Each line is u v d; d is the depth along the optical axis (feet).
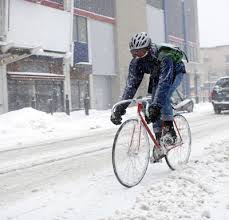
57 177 20.81
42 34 81.97
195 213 12.85
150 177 18.93
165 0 149.38
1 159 28.09
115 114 17.34
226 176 17.38
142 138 18.07
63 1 90.63
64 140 38.91
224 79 65.62
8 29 72.02
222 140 29.60
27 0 77.51
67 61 95.04
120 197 15.78
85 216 13.76
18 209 15.21
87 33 105.91
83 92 104.22
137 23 126.11
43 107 89.40
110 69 114.93
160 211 13.24
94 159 26.05
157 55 17.54
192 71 177.58
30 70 85.76
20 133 47.34
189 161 21.70
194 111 75.05
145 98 18.40
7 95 79.77
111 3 116.67
